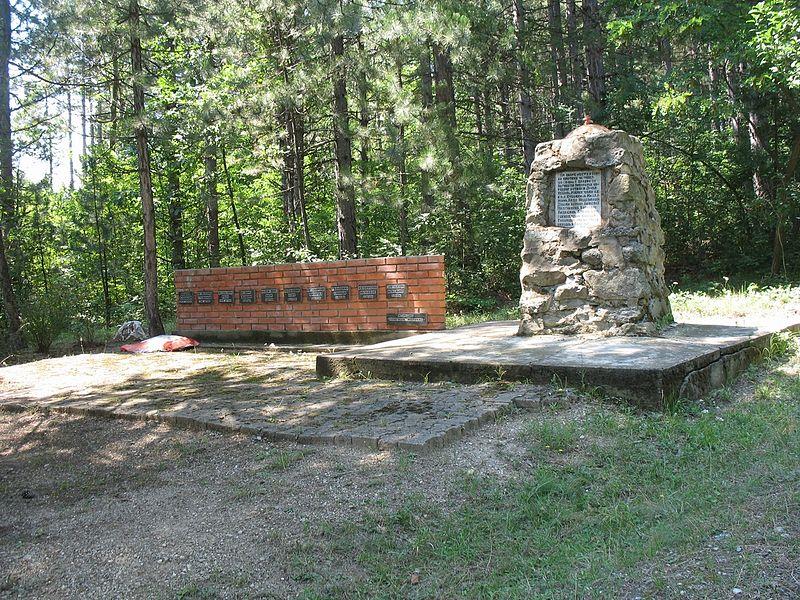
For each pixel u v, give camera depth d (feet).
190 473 14.69
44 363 31.27
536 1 76.28
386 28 44.34
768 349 22.40
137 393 22.21
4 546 11.96
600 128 23.02
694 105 55.16
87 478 15.15
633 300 22.34
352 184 48.80
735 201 59.67
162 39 56.95
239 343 34.91
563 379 17.94
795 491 11.77
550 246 23.58
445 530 11.33
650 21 50.34
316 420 16.72
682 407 16.79
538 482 12.72
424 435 14.51
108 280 68.33
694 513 11.31
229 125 49.21
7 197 55.62
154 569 10.81
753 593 8.82
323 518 11.95
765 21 38.27
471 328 29.86
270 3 48.34
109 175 63.82
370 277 31.01
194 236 70.59
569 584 9.55
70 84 51.47
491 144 61.57
